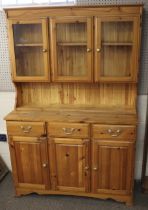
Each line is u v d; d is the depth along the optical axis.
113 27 1.97
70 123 2.02
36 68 2.16
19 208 2.18
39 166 2.20
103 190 2.18
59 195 2.34
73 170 2.16
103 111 2.16
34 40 2.09
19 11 1.94
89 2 2.11
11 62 2.09
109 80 2.02
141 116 2.35
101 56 2.00
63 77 2.07
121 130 1.97
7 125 2.11
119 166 2.08
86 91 2.29
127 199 2.17
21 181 2.28
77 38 2.04
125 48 2.01
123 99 2.25
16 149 2.18
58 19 1.92
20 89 2.32
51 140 2.10
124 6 1.82
